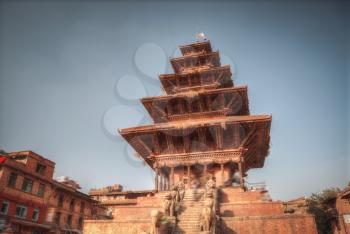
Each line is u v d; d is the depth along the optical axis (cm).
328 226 4103
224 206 2259
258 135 3048
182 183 2695
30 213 3981
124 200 5741
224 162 2881
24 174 3988
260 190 2483
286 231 1950
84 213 5131
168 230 1920
